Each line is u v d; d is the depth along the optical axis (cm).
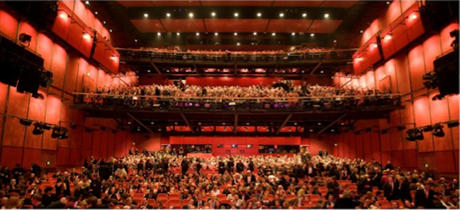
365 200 1091
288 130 3188
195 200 1252
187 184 1517
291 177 1639
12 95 1559
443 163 1778
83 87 2247
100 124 2552
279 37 3488
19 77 1339
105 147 2620
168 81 3491
